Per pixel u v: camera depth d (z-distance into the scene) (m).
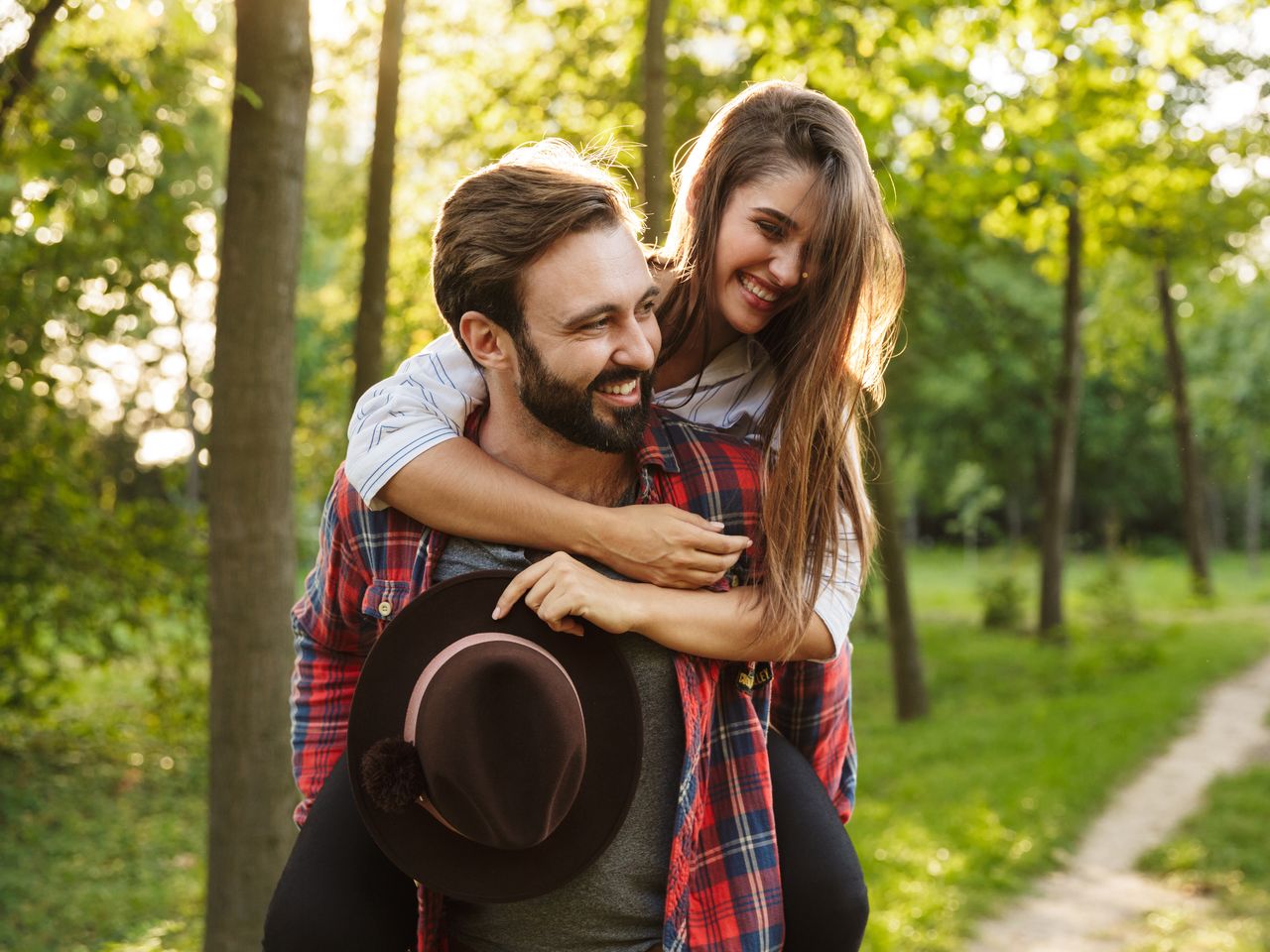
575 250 1.42
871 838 7.91
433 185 8.52
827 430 1.65
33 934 6.68
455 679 1.45
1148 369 31.20
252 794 3.79
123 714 11.77
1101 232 12.99
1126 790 9.45
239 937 3.80
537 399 1.48
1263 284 22.77
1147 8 8.04
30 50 4.90
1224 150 13.35
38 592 8.85
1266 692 13.27
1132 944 6.16
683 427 1.70
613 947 1.61
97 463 9.59
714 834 1.63
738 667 1.66
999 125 7.16
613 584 1.54
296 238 3.76
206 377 13.31
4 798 9.15
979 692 14.57
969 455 28.45
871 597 20.00
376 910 1.60
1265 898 6.74
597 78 8.05
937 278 12.66
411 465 1.57
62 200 6.63
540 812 1.44
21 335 7.98
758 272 1.70
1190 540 22.39
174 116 6.24
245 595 3.76
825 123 1.71
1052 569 17.27
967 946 6.20
